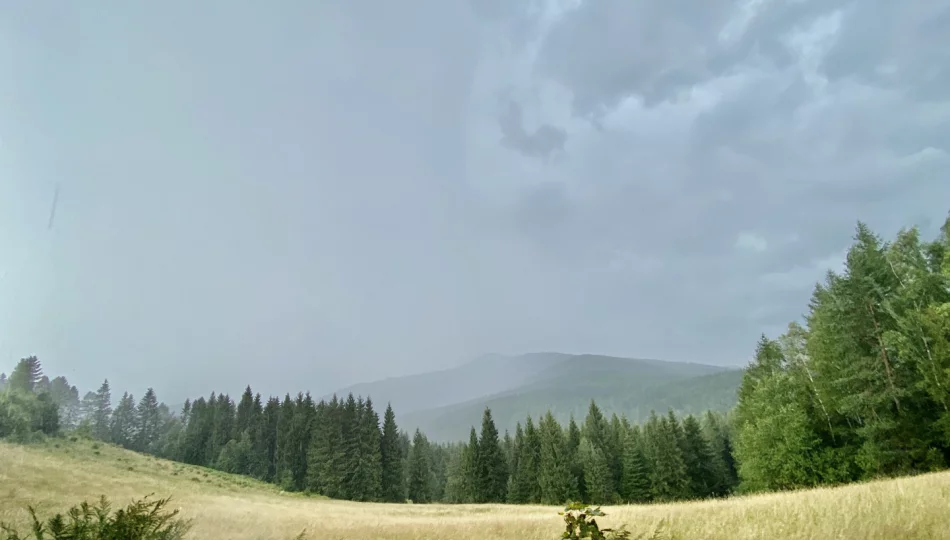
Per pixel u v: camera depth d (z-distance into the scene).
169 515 5.45
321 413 104.31
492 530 17.75
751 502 17.78
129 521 5.07
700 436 74.12
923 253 36.19
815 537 9.87
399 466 99.19
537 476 85.31
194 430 117.12
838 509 12.25
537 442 90.69
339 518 28.66
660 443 70.50
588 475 78.88
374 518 30.00
